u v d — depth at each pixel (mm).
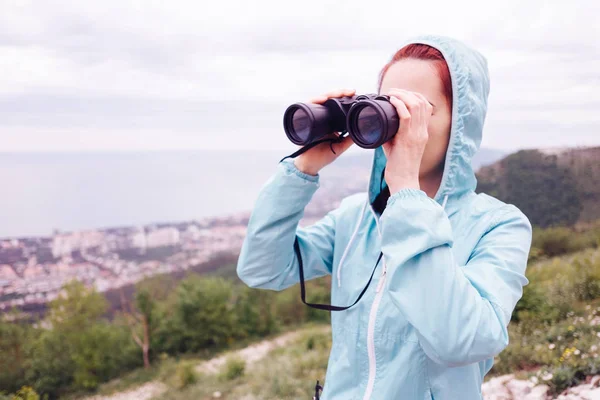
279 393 6730
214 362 12031
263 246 1440
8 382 10109
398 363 1188
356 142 1181
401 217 1118
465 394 1184
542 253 6848
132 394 10234
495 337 1033
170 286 14266
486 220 1269
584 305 5238
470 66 1298
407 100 1167
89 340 11109
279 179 1413
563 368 3662
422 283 1055
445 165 1288
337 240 1523
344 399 1284
